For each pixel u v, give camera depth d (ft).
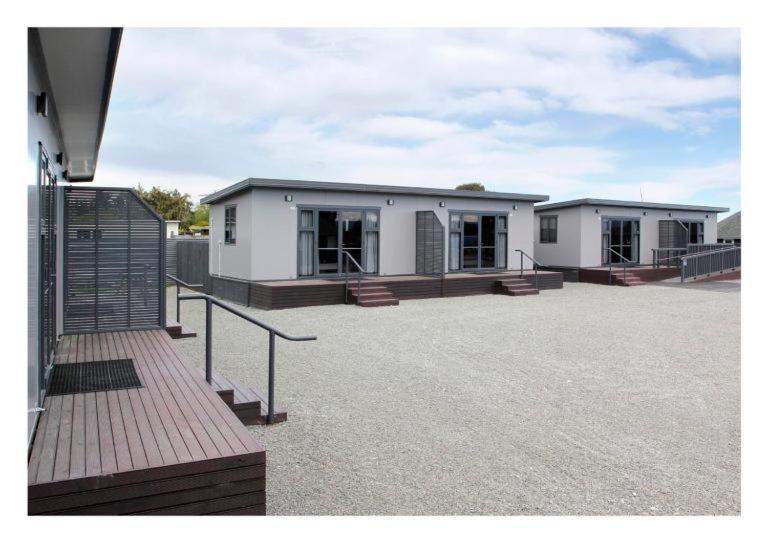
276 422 16.72
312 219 46.73
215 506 9.62
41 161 14.10
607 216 66.69
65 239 21.33
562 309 42.55
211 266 54.24
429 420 17.17
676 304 45.73
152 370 16.28
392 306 43.73
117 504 8.99
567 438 15.74
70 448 10.07
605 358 26.02
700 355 26.73
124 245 22.02
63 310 21.38
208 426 11.37
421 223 51.13
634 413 17.98
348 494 12.19
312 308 42.34
